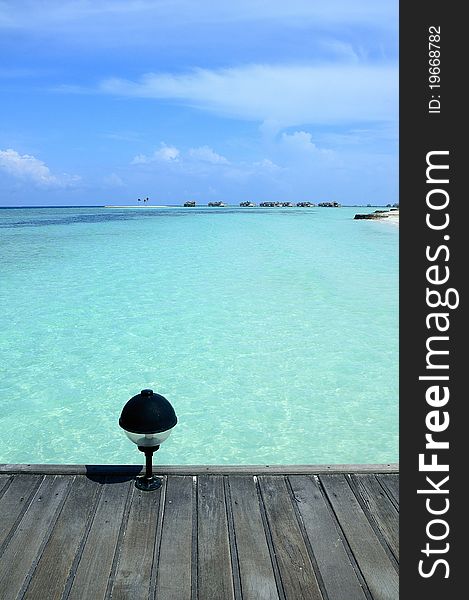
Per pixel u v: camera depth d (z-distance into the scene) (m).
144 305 11.81
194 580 2.65
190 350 8.64
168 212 89.88
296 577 2.69
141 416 3.14
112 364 7.98
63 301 12.22
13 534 2.95
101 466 3.59
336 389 7.07
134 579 2.65
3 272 16.53
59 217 66.50
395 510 3.27
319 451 5.51
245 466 3.66
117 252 22.30
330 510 3.25
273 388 7.12
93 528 3.01
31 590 2.56
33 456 5.43
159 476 3.55
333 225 42.97
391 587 2.65
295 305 11.75
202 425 6.08
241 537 2.97
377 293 13.04
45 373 7.63
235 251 22.64
